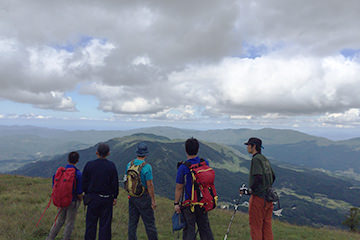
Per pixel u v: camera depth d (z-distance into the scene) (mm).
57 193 5984
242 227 11586
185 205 4879
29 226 7781
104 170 5605
